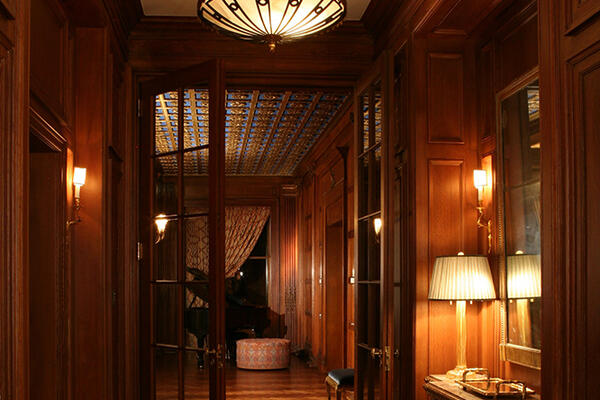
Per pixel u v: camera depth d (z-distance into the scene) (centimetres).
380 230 484
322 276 1169
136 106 563
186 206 521
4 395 239
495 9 433
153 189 538
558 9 265
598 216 238
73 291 438
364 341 540
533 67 400
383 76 475
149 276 529
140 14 542
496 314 446
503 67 441
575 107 253
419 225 466
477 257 427
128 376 538
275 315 1466
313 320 1268
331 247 1138
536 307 391
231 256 1497
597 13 236
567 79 257
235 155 1220
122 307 537
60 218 400
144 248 535
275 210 1488
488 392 372
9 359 242
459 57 482
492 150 455
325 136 1028
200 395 472
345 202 986
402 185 501
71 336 430
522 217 413
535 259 395
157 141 550
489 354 458
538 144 392
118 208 530
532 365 392
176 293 498
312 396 935
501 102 441
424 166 470
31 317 392
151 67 561
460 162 475
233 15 385
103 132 454
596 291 238
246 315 1413
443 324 464
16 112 249
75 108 450
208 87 487
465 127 479
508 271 430
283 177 1488
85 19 441
